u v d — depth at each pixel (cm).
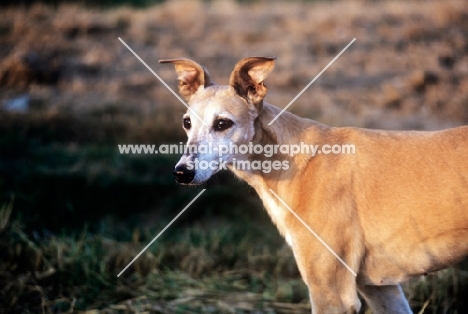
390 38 1536
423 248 537
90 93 1301
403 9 1684
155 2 1959
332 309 530
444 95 1296
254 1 1947
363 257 547
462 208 524
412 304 667
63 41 1516
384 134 560
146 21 1650
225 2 1806
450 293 673
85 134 1109
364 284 561
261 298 717
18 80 1327
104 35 1562
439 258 540
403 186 536
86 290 715
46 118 1134
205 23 1655
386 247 541
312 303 537
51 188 924
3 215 823
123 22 1633
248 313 685
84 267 738
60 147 1062
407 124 1179
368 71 1408
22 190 912
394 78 1378
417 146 546
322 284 534
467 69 1385
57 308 684
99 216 909
